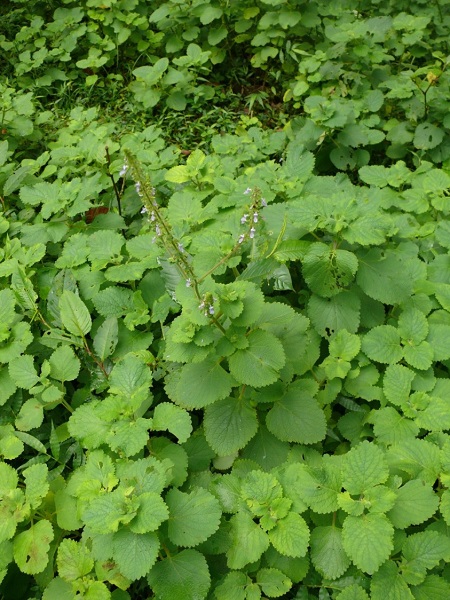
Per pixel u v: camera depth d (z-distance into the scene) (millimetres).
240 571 469
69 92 1178
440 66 1021
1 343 621
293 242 634
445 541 450
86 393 618
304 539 454
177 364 611
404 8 1228
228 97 1169
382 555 432
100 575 461
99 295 653
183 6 1202
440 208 750
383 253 659
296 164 780
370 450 476
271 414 557
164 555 477
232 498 507
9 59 1218
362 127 954
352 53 1046
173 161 874
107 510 445
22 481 566
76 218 833
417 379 580
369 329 638
